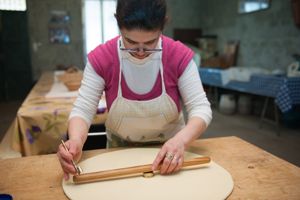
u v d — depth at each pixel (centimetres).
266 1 432
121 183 75
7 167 86
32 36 575
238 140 109
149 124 102
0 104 527
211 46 586
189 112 96
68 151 77
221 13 564
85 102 92
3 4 459
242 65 511
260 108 417
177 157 80
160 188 73
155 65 93
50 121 151
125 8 73
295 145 295
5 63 542
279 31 414
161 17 74
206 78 475
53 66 596
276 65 426
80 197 69
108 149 100
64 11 580
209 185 74
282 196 70
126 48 84
